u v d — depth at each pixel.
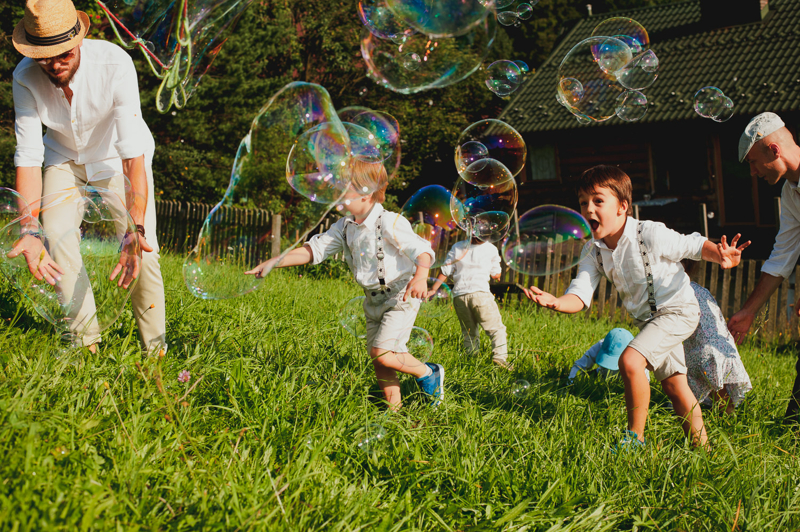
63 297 2.25
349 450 1.95
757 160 2.86
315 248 2.69
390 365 2.53
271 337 3.13
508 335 4.61
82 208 2.25
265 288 4.72
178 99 2.85
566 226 3.81
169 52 2.80
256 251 7.23
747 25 13.02
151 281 2.51
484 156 4.50
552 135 13.17
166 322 3.10
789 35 12.27
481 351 4.02
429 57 4.14
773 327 6.53
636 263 2.50
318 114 2.40
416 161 18.47
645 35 5.64
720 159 11.60
